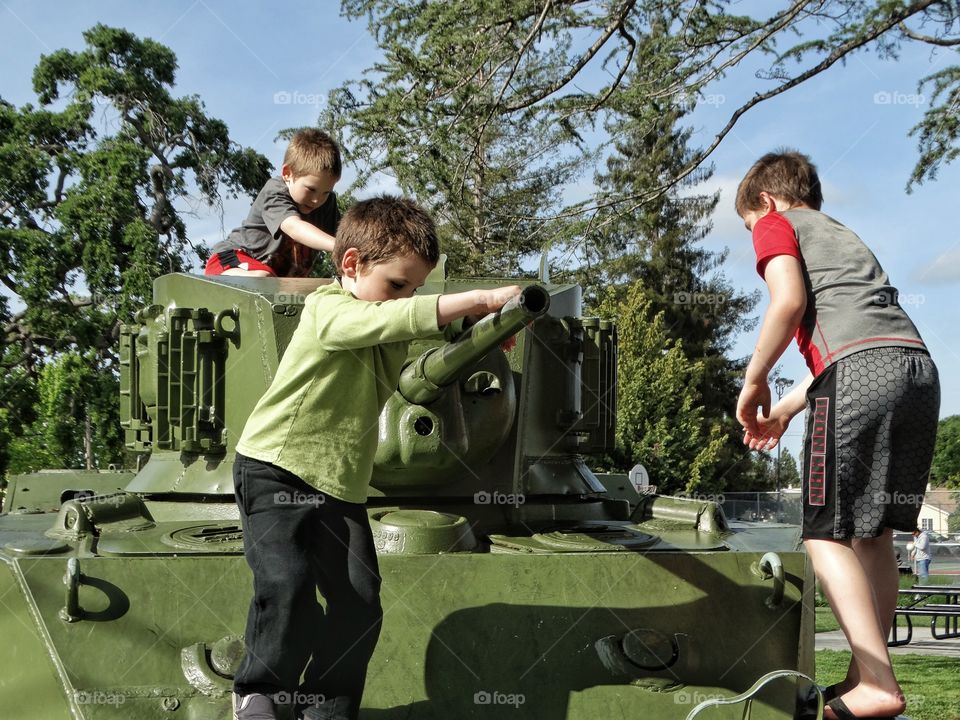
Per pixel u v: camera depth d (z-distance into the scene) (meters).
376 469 5.05
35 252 28.44
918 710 10.31
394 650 4.21
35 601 4.06
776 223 4.41
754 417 4.57
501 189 20.72
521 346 5.55
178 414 5.53
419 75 11.66
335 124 11.90
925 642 15.88
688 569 4.47
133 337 6.70
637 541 4.76
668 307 33.97
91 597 4.09
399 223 3.62
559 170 21.62
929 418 4.10
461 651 4.22
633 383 26.59
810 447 4.22
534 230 15.44
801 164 4.68
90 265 27.91
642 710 4.14
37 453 29.70
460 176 12.03
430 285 5.63
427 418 4.91
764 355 4.24
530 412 5.66
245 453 3.61
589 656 4.25
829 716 4.18
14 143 30.06
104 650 4.01
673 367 27.59
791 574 4.48
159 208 29.34
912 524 4.14
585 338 6.05
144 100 29.92
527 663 4.22
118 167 28.14
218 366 5.55
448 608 4.31
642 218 13.07
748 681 4.26
